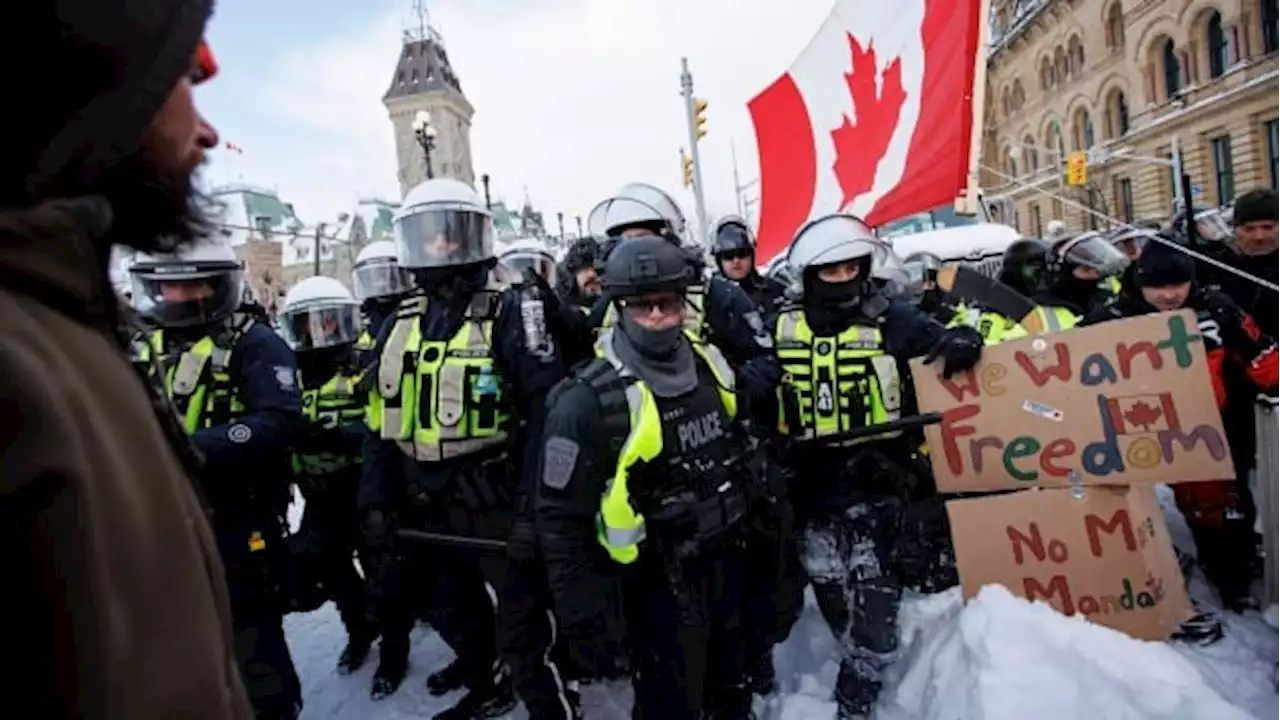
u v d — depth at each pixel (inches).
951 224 606.2
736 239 185.2
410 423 124.9
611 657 94.2
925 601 146.9
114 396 26.6
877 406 124.0
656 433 92.0
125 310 32.5
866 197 183.5
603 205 186.2
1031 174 1556.3
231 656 31.1
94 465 23.5
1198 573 144.5
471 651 136.6
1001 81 1728.6
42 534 21.2
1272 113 1034.1
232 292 117.4
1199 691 95.0
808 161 220.4
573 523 93.0
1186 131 1170.6
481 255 124.1
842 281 127.2
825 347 127.0
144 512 25.8
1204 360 108.3
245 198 2076.8
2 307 23.9
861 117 187.5
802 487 128.9
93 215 27.5
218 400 116.7
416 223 121.0
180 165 31.7
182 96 31.8
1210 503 133.4
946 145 153.4
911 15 164.4
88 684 22.1
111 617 23.0
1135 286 142.7
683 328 108.0
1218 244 171.5
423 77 2608.3
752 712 113.7
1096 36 1373.0
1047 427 115.0
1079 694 97.4
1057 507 113.8
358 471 165.0
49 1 24.6
